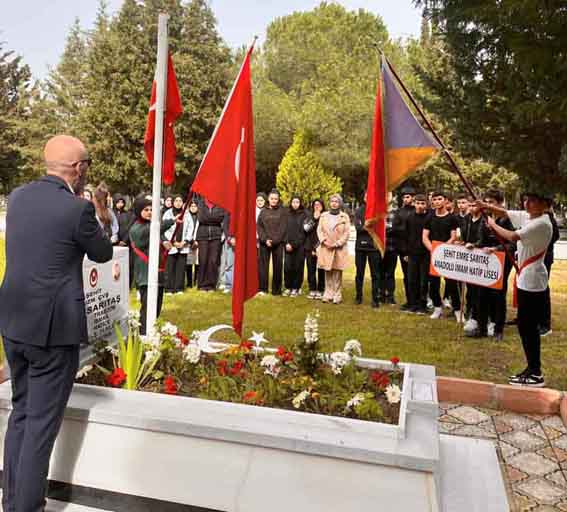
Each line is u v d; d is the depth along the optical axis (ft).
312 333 10.85
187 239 28.40
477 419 13.33
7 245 8.41
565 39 13.23
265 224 28.60
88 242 8.33
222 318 22.80
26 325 8.02
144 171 86.79
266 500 8.33
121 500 9.00
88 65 90.74
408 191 25.84
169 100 12.66
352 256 46.21
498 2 14.14
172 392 9.86
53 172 8.58
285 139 85.87
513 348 18.83
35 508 8.21
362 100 79.82
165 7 88.94
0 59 104.94
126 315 12.64
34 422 8.15
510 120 16.89
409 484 7.72
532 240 14.58
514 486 10.36
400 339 19.84
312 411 9.36
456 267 19.92
